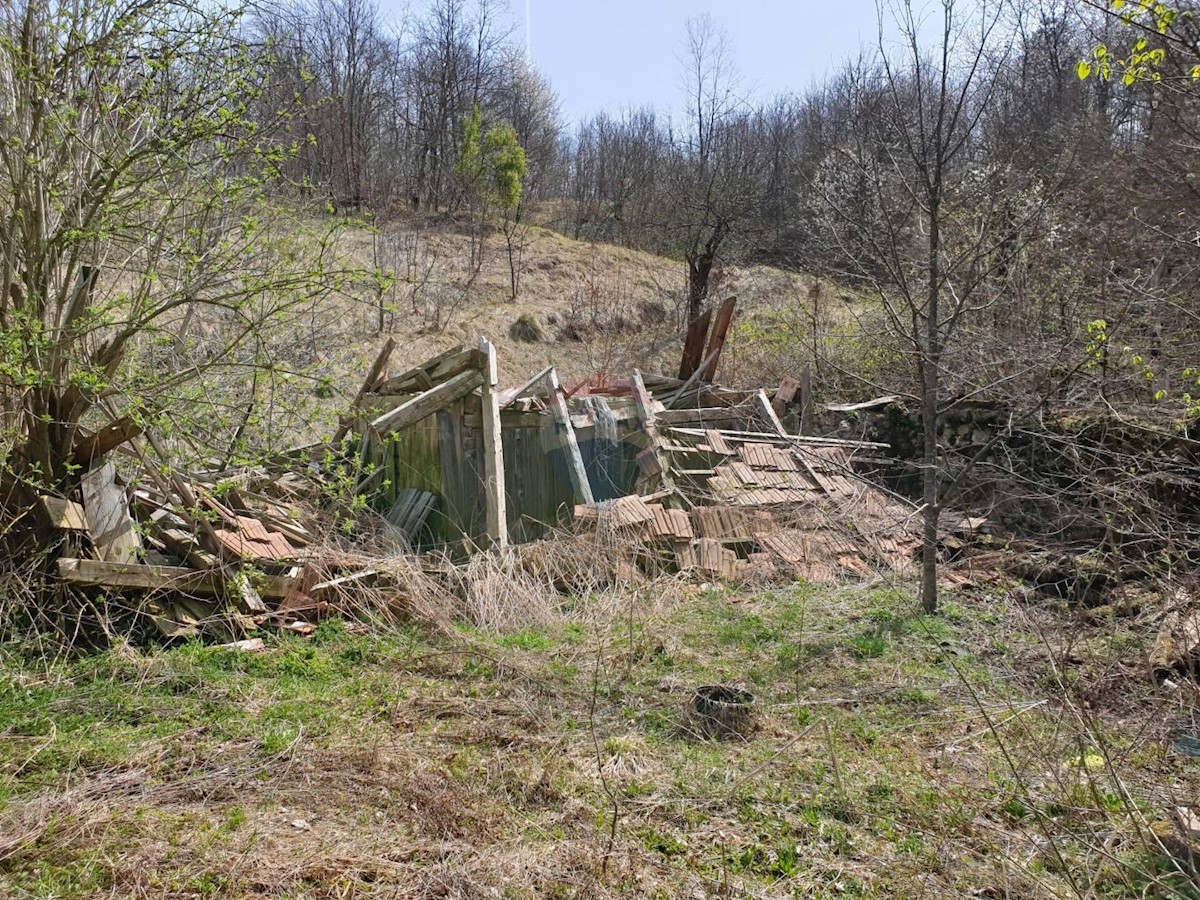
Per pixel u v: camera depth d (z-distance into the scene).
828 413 13.72
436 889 4.08
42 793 4.85
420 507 10.41
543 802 4.95
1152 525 6.24
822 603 8.88
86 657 6.84
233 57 7.44
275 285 7.33
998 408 11.84
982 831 4.63
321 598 8.05
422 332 20.28
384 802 4.90
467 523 10.49
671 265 29.34
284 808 4.80
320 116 27.86
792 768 5.36
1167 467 8.27
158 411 7.44
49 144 7.45
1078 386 11.09
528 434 11.32
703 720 5.97
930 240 8.52
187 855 4.27
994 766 5.35
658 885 4.16
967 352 11.41
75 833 4.43
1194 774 5.09
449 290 23.39
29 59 7.22
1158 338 10.76
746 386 16.95
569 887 4.13
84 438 7.65
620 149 38.91
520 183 32.41
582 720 6.11
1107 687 6.09
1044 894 4.02
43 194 7.49
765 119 35.66
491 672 6.95
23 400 7.20
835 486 11.91
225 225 8.23
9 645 6.77
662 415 12.34
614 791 5.05
